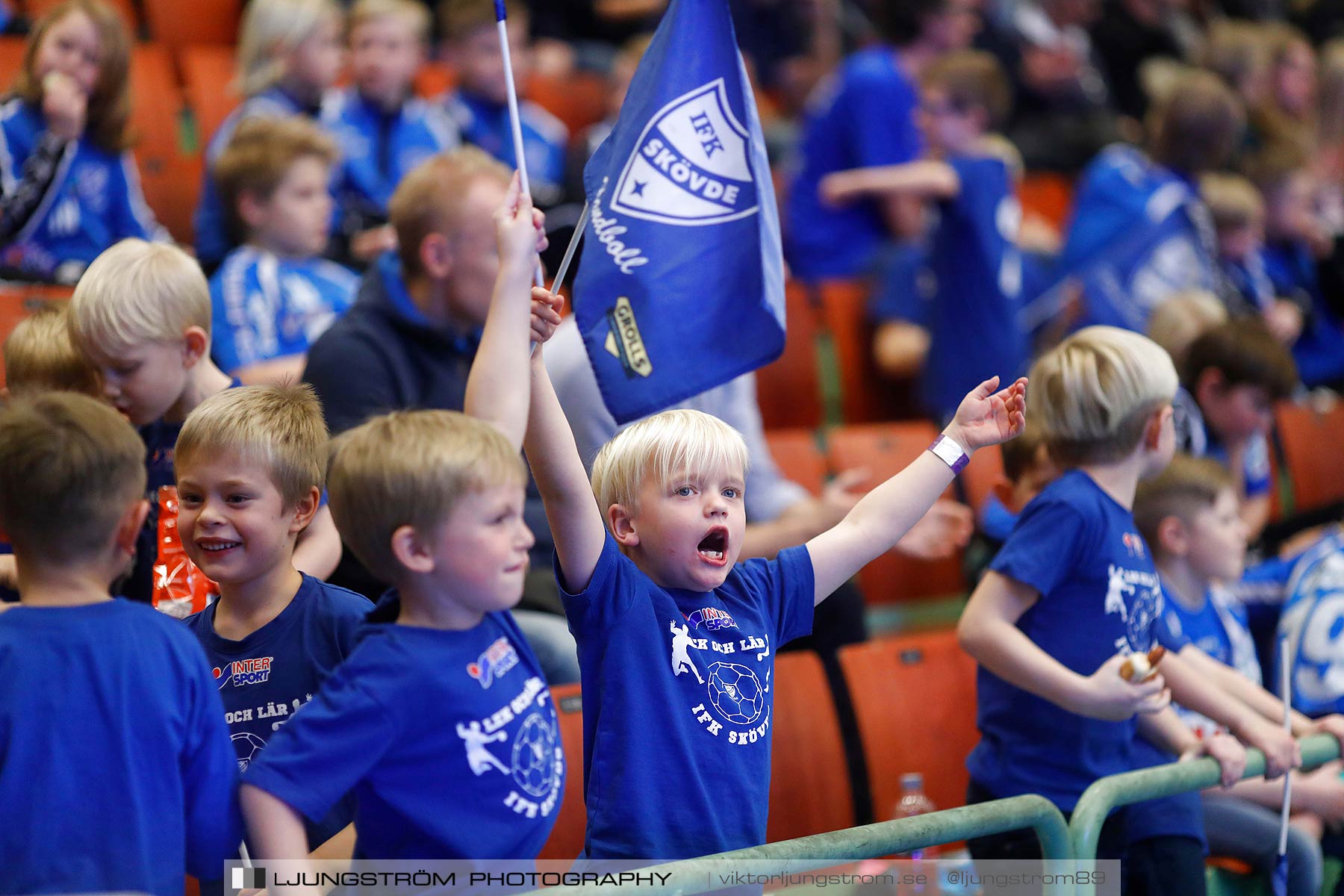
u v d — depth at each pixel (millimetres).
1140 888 3391
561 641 3752
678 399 2756
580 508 2506
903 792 4016
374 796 2201
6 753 2092
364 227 6078
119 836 2100
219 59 6777
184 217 6328
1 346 3826
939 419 6492
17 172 4594
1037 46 8859
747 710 2637
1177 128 6824
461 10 6953
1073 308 6766
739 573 2791
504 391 2318
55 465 2160
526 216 2410
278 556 2580
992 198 6414
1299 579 4441
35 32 4660
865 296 7090
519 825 2230
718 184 2803
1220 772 3201
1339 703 4176
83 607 2195
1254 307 6973
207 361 3262
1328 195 8352
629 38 9016
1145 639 3494
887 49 8039
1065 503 3354
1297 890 3750
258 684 2557
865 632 4586
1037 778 3375
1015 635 3248
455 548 2156
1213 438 5188
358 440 2213
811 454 5914
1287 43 9016
